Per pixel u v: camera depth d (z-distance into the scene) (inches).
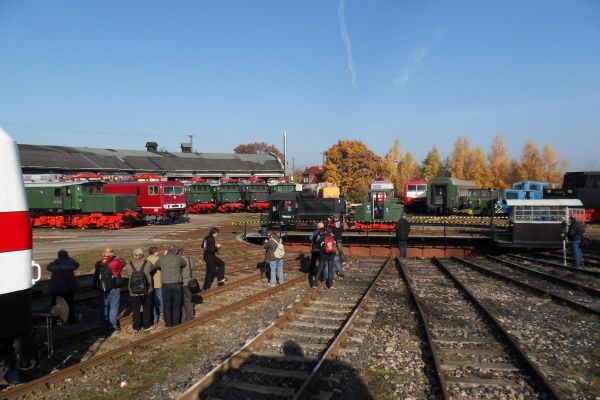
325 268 565.0
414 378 267.3
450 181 1700.3
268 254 553.6
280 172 3014.3
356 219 1183.6
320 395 240.7
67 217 1348.4
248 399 239.5
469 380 258.5
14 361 242.2
